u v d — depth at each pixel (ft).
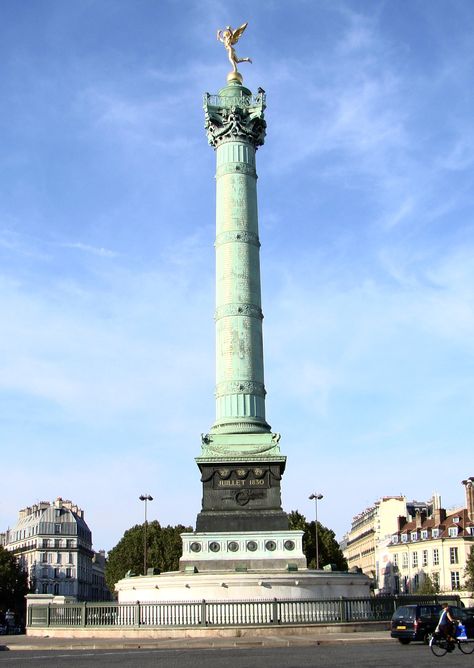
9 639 161.58
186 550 190.08
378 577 522.06
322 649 123.34
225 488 196.85
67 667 99.50
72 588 532.73
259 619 154.40
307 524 370.94
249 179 221.66
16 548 579.89
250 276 213.25
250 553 189.26
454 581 424.46
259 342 211.00
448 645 112.06
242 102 227.20
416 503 557.74
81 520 588.50
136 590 182.09
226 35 238.07
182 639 142.51
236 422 203.00
